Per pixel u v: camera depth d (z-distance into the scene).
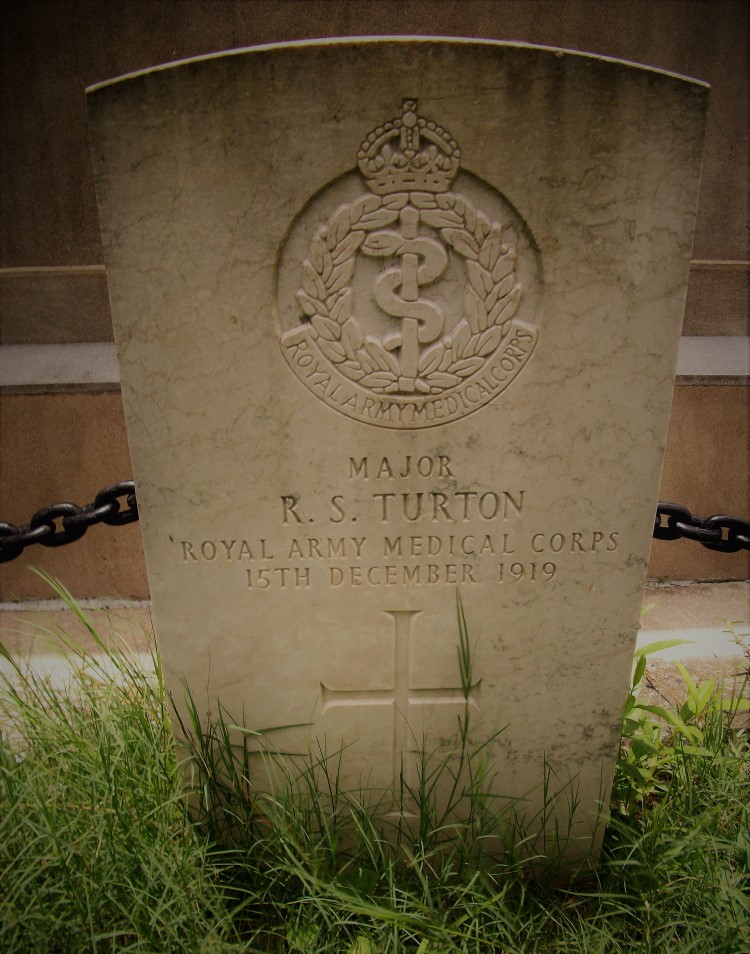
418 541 0.60
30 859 0.59
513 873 0.66
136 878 0.59
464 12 0.91
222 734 0.66
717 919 0.58
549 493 0.59
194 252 0.52
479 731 0.66
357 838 0.66
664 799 0.67
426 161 0.51
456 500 0.59
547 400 0.56
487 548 0.60
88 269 0.97
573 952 0.60
